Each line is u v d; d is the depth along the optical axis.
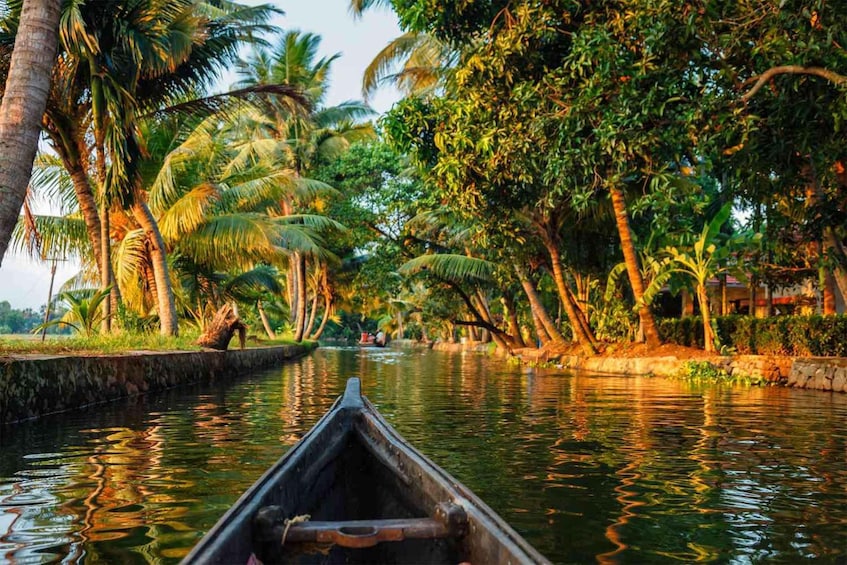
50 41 7.50
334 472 4.20
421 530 2.57
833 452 5.97
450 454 5.84
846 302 12.72
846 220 12.05
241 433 6.91
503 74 12.22
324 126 32.91
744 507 4.17
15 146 7.12
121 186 12.15
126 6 10.94
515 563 2.12
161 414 8.38
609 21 11.06
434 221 24.81
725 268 16.83
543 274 25.67
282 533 2.51
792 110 10.05
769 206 13.27
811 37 8.61
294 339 33.31
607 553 3.33
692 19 9.04
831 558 3.29
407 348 57.16
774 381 13.70
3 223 6.96
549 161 11.59
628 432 7.12
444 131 14.48
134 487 4.55
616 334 21.22
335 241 33.56
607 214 19.53
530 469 5.24
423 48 21.75
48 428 7.07
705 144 10.11
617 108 10.52
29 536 3.47
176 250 19.36
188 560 2.04
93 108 10.83
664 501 4.30
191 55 13.33
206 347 15.94
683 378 15.15
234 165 26.97
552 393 11.81
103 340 11.89
